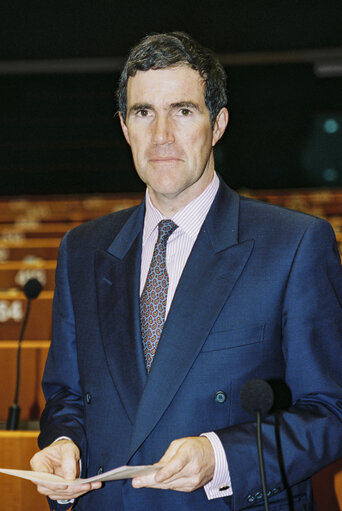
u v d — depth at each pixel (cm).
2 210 867
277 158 1207
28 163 1183
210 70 133
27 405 301
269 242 134
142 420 126
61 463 126
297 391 130
